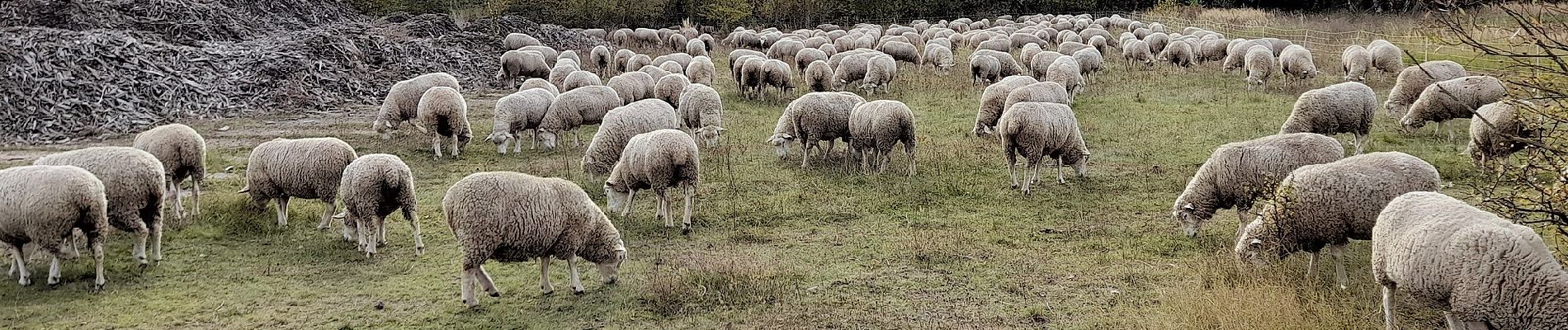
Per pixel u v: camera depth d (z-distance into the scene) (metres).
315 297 8.52
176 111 18.61
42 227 8.02
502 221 7.66
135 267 9.22
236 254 9.76
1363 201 7.40
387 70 24.09
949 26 46.53
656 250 9.91
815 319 7.80
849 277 8.86
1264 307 7.16
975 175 13.04
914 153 13.57
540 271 9.05
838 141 15.91
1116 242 9.79
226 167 14.18
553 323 7.80
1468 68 16.94
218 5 27.41
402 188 9.51
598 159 12.40
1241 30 38.19
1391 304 6.62
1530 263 5.48
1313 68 21.20
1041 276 8.74
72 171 8.20
